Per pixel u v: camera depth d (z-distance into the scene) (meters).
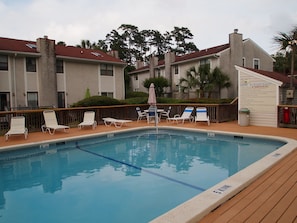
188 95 24.06
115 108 14.29
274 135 9.40
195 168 6.84
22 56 18.39
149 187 5.50
